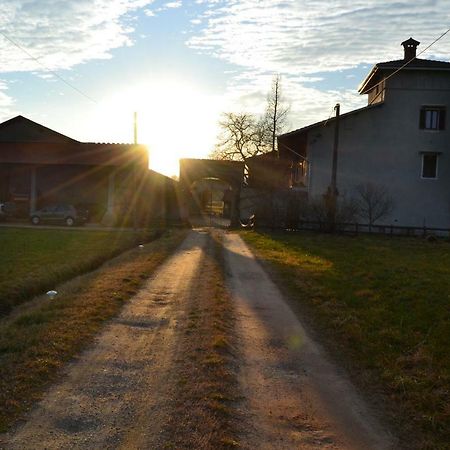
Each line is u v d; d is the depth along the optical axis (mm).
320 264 17250
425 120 38844
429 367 6699
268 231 33656
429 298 11086
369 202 36750
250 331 8695
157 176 47750
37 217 38281
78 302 10023
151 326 8688
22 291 11836
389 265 17016
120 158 42219
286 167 53188
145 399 5547
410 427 5113
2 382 5766
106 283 12352
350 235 32281
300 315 10031
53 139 44562
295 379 6441
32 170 41469
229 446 4559
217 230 37688
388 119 38781
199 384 5992
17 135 44625
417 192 38750
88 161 41438
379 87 40625
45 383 5871
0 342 7250
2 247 21266
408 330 8547
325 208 33688
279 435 4883
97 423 4949
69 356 6859
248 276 14750
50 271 14406
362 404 5684
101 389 5801
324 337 8461
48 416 5055
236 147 63531
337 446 4699
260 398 5777
